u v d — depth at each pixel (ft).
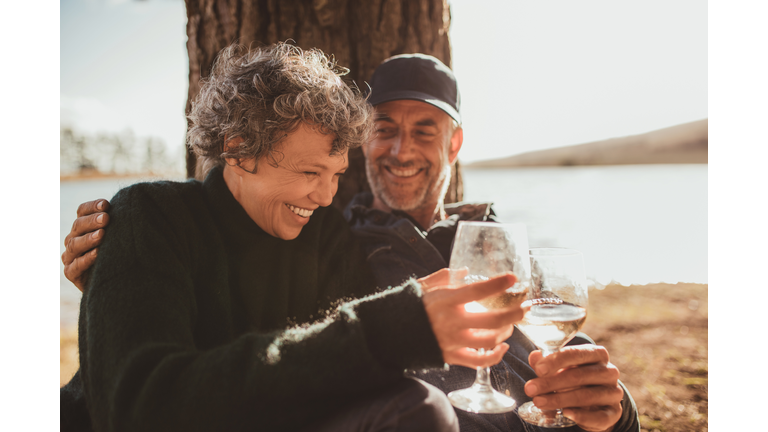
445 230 5.57
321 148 3.87
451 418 2.80
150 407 2.52
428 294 2.74
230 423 2.51
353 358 2.57
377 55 7.07
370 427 2.61
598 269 21.83
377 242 5.34
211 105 4.16
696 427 7.23
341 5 6.88
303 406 2.61
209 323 3.70
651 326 12.60
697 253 25.53
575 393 3.34
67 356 12.07
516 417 4.26
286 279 4.31
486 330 2.79
